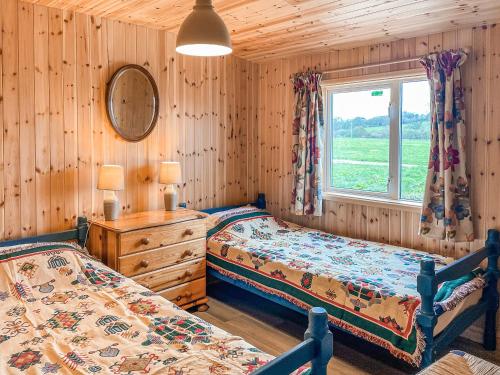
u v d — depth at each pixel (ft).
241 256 11.04
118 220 10.53
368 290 8.23
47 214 10.02
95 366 5.30
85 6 9.79
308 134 13.21
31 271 8.16
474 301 9.14
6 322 6.57
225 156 14.12
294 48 12.76
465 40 10.12
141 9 9.98
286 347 9.47
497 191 9.73
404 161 11.76
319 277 9.14
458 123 9.96
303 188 13.41
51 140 10.01
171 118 12.43
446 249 10.67
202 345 5.87
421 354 7.27
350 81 12.41
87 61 10.52
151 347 5.79
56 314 6.86
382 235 12.06
